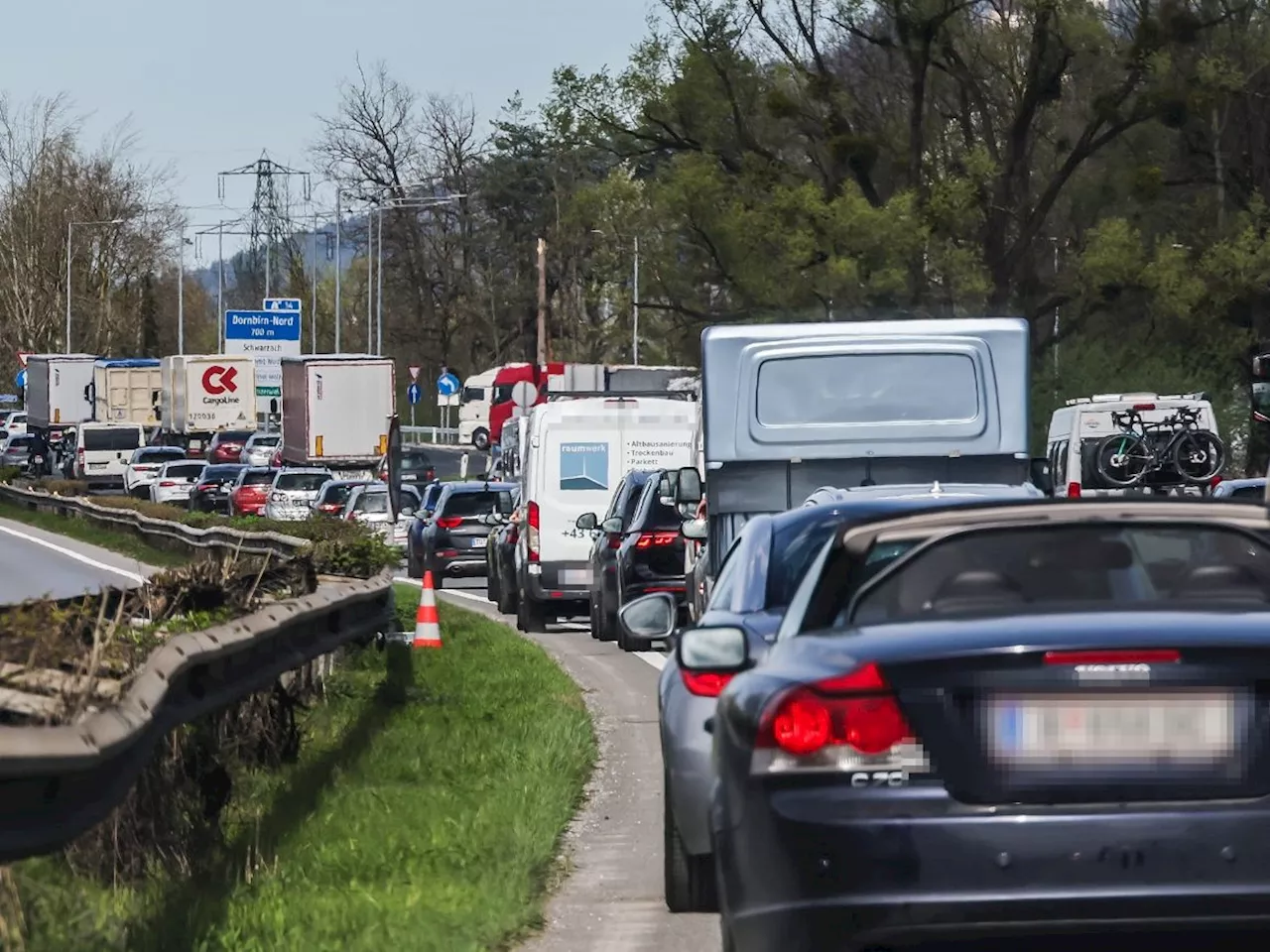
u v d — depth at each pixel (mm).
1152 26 149500
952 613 18297
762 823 17000
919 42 151750
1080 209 159625
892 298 150250
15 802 20422
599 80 161000
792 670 17531
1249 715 16375
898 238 145500
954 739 16547
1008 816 16297
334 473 182750
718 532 52125
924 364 51844
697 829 25375
